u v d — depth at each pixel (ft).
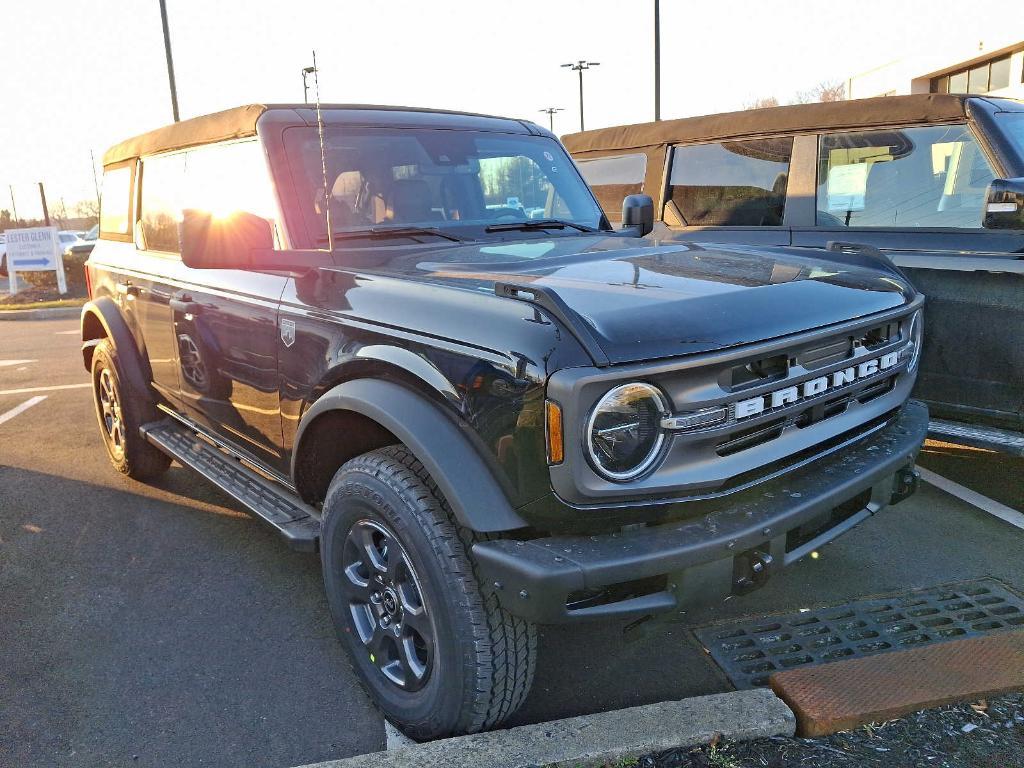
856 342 8.43
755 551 7.57
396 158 11.46
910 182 15.37
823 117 16.58
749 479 7.68
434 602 7.67
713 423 7.17
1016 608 10.50
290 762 8.24
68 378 28.84
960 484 14.96
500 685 7.70
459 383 7.38
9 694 9.44
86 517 14.84
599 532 7.13
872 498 8.93
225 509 15.14
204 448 13.47
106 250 16.39
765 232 17.33
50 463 18.17
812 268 9.47
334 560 9.05
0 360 33.68
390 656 8.83
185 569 12.66
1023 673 8.61
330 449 9.75
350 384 8.53
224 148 11.80
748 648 9.88
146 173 14.70
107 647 10.44
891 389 9.43
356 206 10.83
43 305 56.24
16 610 11.45
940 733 7.91
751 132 17.75
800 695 8.32
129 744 8.55
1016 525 13.09
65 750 8.46
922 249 14.69
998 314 13.57
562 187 13.09
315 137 11.08
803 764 7.57
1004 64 76.43
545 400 6.72
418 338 7.87
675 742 7.77
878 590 11.13
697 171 18.81
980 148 14.44
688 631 10.33
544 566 6.72
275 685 9.60
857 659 8.95
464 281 8.39
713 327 7.34
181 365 12.83
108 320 15.17
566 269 8.88
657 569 6.89
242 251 9.36
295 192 10.55
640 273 8.70
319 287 9.44
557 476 6.75
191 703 9.25
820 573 11.66
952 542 12.54
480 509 7.14
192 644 10.50
